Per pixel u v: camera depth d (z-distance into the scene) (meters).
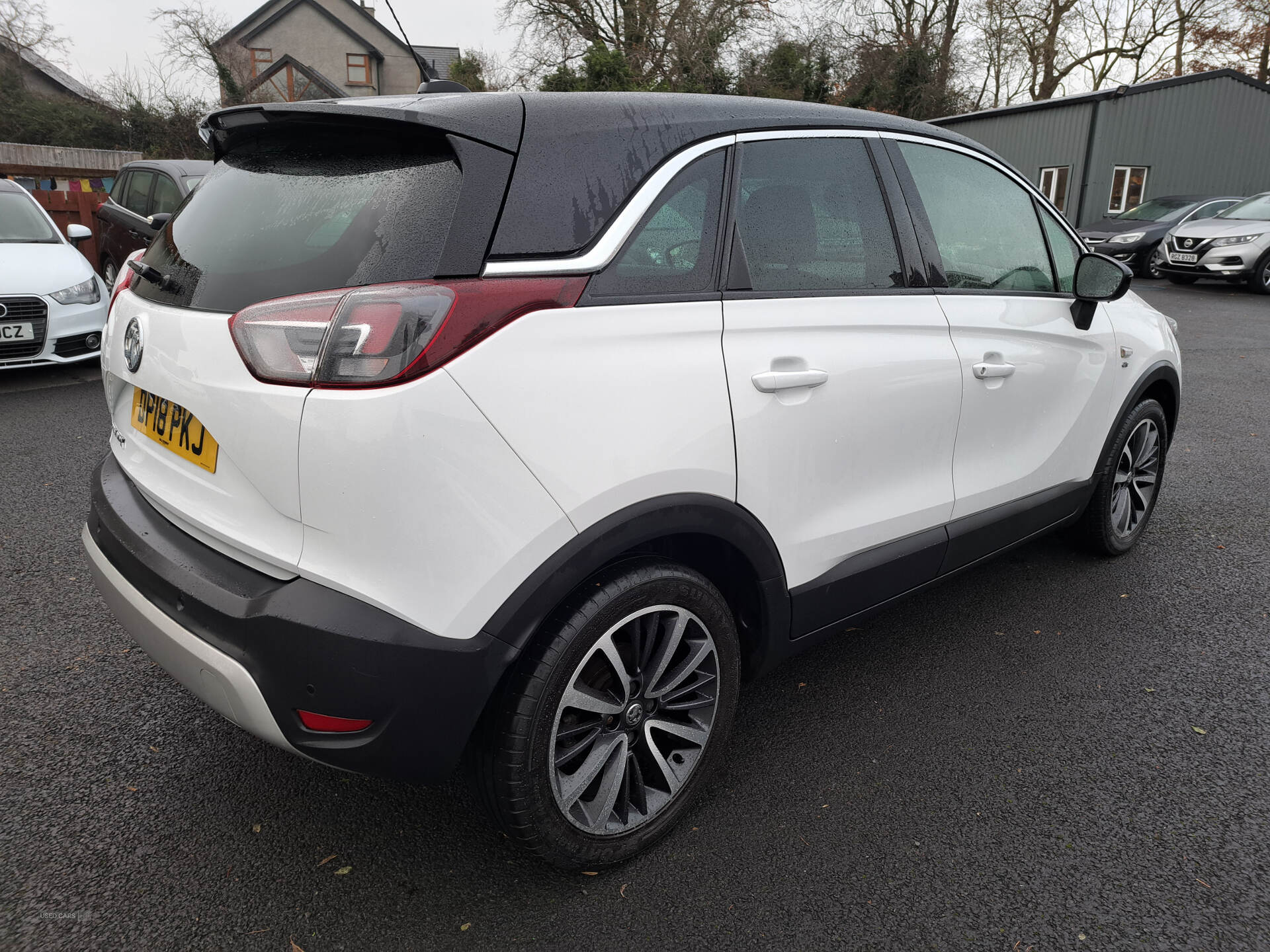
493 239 1.71
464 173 1.71
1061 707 2.79
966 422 2.77
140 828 2.19
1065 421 3.28
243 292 1.80
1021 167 22.67
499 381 1.66
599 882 2.04
